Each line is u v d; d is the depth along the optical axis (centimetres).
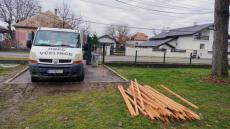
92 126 506
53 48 931
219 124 555
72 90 836
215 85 1027
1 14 5241
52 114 571
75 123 520
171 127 518
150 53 3600
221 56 1169
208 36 5269
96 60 1672
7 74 1182
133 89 802
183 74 1355
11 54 2719
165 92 862
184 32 5478
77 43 1006
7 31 4762
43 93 780
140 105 642
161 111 561
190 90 914
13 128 487
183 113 569
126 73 1331
